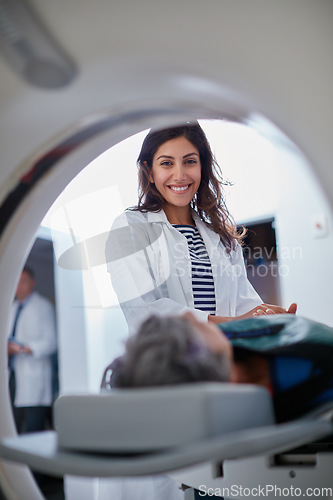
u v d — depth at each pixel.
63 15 0.89
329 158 0.85
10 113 0.95
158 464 0.68
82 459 0.74
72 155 1.08
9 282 1.21
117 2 0.90
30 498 1.10
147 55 0.90
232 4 0.89
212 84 0.90
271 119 0.88
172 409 0.74
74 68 0.90
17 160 1.01
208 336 0.89
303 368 0.99
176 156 1.73
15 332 3.53
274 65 0.88
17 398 3.42
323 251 2.92
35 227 1.23
